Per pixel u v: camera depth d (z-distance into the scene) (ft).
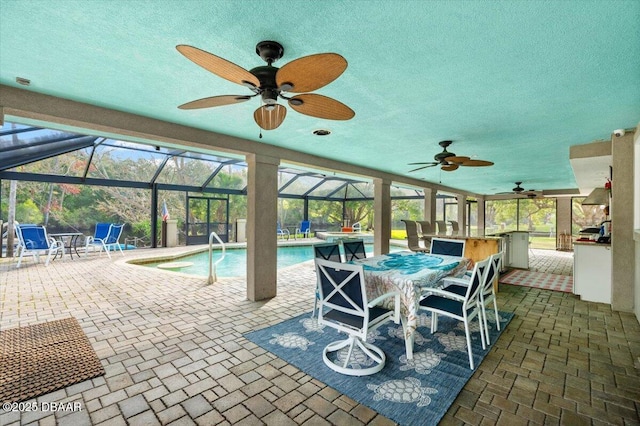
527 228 46.34
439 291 9.47
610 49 6.12
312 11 5.06
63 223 31.07
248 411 6.42
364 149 15.96
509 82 7.79
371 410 6.48
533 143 14.44
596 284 14.93
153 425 5.98
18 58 6.75
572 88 8.12
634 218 12.89
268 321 11.62
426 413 6.39
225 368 8.13
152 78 7.77
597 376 7.86
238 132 12.86
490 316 12.58
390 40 5.92
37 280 17.65
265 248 14.75
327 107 6.95
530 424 6.07
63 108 9.09
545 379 7.71
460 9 4.94
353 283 7.73
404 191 47.88
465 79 7.63
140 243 35.50
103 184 28.43
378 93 8.56
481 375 7.89
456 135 13.04
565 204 39.01
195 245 35.19
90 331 10.44
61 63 6.98
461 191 37.27
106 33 5.77
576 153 14.75
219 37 5.91
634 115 10.36
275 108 7.13
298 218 46.57
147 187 31.65
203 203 36.73
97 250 29.96
